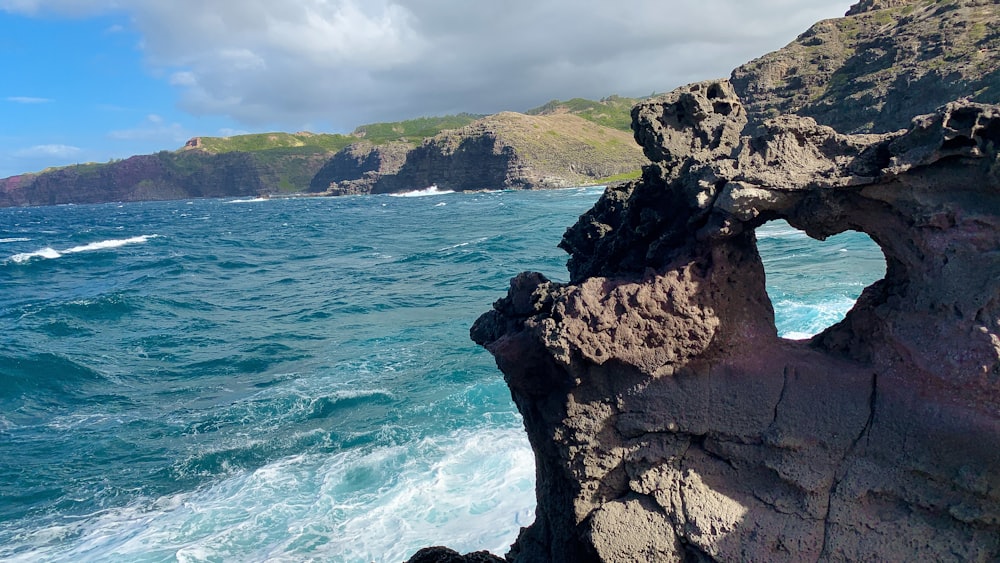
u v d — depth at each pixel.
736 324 5.68
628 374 5.68
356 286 36.28
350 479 13.34
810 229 5.49
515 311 6.87
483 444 14.07
